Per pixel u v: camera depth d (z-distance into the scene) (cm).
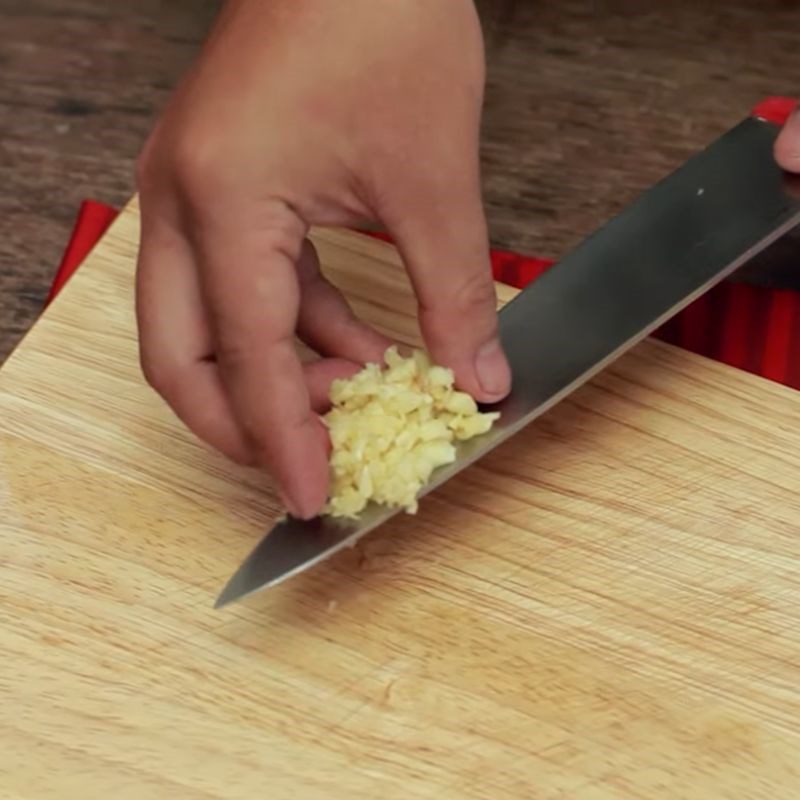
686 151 106
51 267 102
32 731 61
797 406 72
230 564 66
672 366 74
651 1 117
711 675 63
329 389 65
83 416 72
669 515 69
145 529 68
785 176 69
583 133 108
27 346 75
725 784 60
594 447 71
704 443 71
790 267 86
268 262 55
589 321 66
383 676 63
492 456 71
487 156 106
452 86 56
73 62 116
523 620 65
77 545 67
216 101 55
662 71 112
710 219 68
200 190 55
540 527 68
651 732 61
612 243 69
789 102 95
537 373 65
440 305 59
